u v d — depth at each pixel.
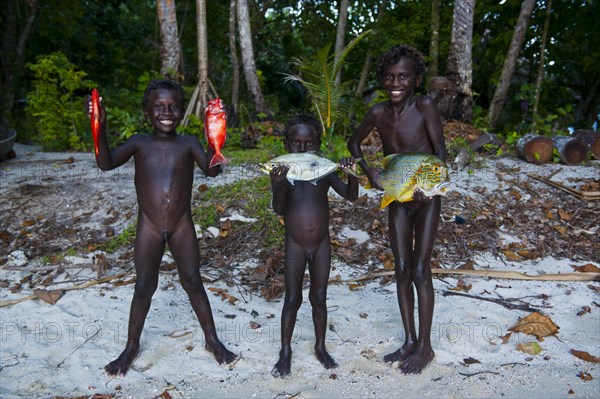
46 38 18.00
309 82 8.38
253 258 5.68
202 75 10.34
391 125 3.75
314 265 3.66
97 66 19.92
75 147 10.95
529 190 7.09
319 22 16.83
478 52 16.30
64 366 3.82
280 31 18.14
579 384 3.55
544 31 11.61
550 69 15.35
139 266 3.66
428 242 3.70
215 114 3.29
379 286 5.22
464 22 10.20
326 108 7.91
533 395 3.42
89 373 3.73
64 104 11.17
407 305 3.87
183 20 17.36
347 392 3.48
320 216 3.61
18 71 15.48
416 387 3.53
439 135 3.67
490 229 6.27
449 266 5.64
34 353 3.96
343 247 5.92
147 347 4.05
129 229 6.25
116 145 9.85
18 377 3.65
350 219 6.37
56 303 4.86
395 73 3.53
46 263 5.72
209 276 5.34
